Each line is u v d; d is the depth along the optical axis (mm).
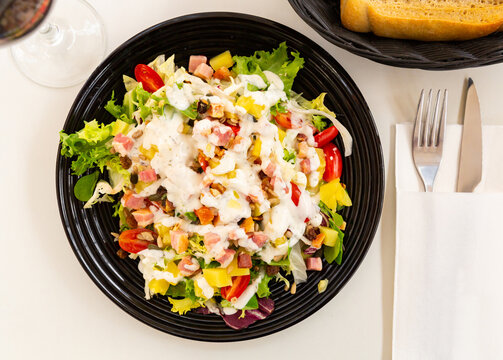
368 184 566
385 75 589
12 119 593
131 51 556
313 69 564
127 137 534
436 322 587
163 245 548
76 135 541
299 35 551
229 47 571
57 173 555
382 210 595
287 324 568
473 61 505
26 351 605
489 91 588
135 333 605
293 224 546
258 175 535
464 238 582
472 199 579
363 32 553
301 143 552
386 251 597
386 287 597
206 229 531
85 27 591
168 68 556
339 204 572
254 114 531
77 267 603
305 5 541
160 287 559
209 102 526
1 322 604
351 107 562
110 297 568
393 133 591
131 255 570
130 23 592
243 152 531
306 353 602
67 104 595
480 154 580
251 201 533
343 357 601
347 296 600
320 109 566
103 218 573
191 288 554
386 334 598
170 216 541
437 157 580
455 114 589
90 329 605
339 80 558
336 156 571
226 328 569
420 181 587
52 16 587
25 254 600
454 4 532
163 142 525
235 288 546
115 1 591
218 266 542
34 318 604
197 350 604
